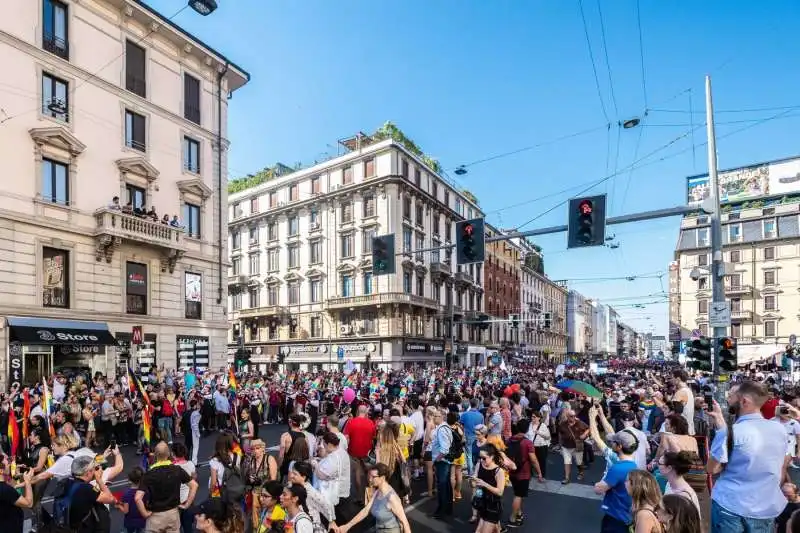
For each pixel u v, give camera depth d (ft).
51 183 67.97
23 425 36.17
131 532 19.57
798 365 118.42
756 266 197.16
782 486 18.30
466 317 180.04
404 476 32.68
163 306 81.15
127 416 50.98
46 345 66.80
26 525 26.53
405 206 146.30
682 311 210.79
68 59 70.38
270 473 22.04
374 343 138.72
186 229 87.15
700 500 21.38
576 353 342.64
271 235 167.12
